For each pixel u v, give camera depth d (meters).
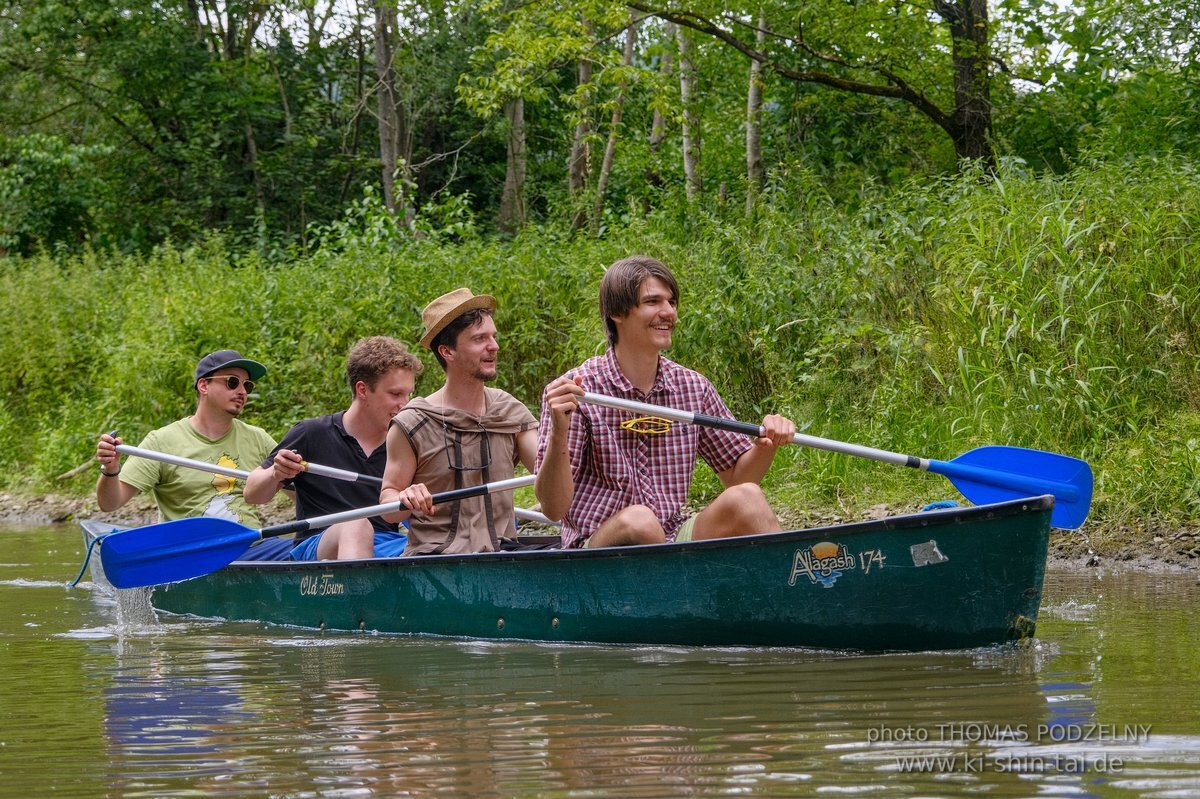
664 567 4.41
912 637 4.11
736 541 4.29
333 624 5.28
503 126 20.16
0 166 23.03
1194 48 11.20
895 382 8.46
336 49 23.34
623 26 12.95
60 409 13.48
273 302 11.97
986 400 7.83
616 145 16.28
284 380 11.38
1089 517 6.95
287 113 22.31
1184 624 4.52
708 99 16.25
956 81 12.03
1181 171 8.73
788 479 8.46
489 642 4.75
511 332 10.70
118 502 6.12
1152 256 7.80
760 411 9.12
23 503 11.48
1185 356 7.57
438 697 3.68
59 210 22.02
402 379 5.77
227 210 22.77
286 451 5.53
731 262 9.86
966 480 4.72
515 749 3.01
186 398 11.86
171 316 12.20
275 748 3.10
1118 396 7.56
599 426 4.54
